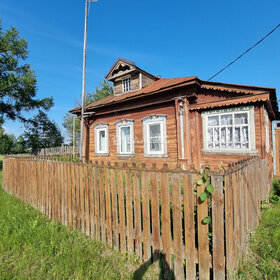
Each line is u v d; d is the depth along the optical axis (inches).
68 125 1316.4
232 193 82.3
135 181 100.0
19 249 115.2
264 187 173.6
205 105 262.8
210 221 80.5
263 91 219.1
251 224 119.3
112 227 114.3
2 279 91.0
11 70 612.7
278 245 103.6
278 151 361.1
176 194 85.1
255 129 228.5
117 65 420.8
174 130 297.6
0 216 161.5
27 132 712.4
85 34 396.2
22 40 631.2
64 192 148.7
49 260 104.8
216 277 75.8
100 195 119.6
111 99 420.2
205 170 77.6
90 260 102.1
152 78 428.8
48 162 167.3
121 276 90.3
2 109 613.0
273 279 82.3
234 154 241.1
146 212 96.2
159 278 88.0
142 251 106.3
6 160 264.8
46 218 163.5
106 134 403.9
